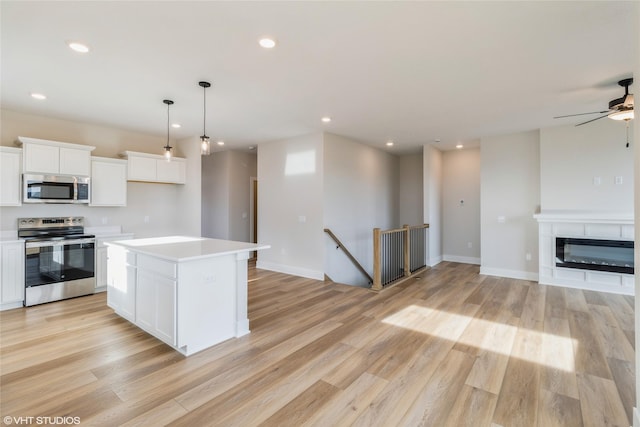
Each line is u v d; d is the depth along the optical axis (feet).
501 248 18.21
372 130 16.99
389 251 19.01
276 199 19.51
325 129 16.78
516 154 17.62
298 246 18.40
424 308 12.67
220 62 9.02
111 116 14.26
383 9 6.61
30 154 12.94
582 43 7.96
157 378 7.48
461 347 9.17
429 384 7.29
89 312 11.97
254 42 7.95
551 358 8.47
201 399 6.69
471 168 22.45
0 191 12.39
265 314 11.98
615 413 6.23
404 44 8.04
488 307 12.76
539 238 16.40
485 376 7.62
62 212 14.87
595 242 14.92
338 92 11.33
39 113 13.82
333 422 6.02
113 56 8.66
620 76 9.93
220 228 23.31
